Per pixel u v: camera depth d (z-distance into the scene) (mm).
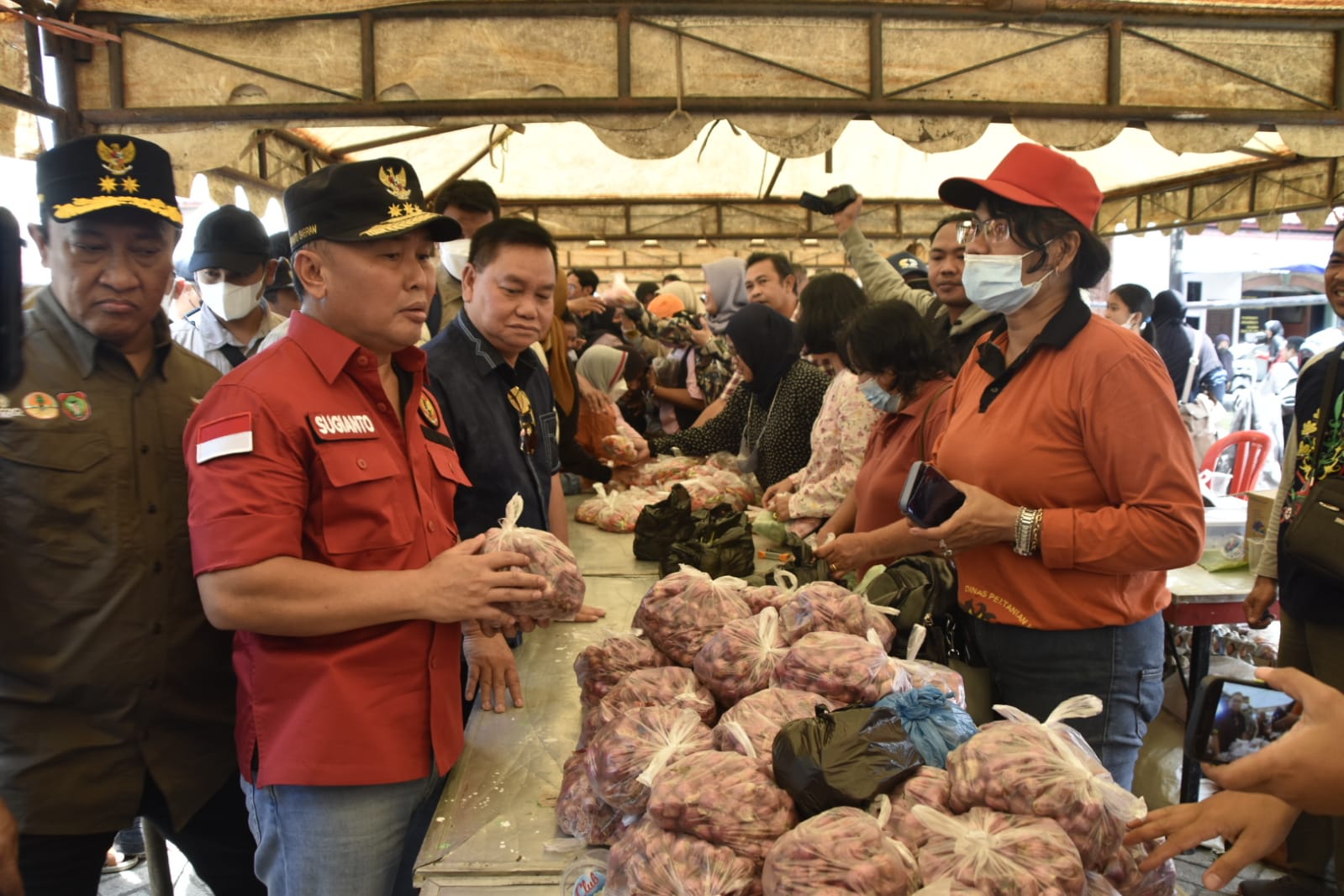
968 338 3090
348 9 3533
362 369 1501
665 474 4223
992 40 3748
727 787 1137
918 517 1905
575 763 1537
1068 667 1873
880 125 3775
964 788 1116
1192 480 1738
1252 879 2822
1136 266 13656
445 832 1505
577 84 3682
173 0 3477
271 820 1491
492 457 2262
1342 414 2520
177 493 1765
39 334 1666
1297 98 3887
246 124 3613
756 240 8711
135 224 1604
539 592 1478
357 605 1380
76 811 1678
